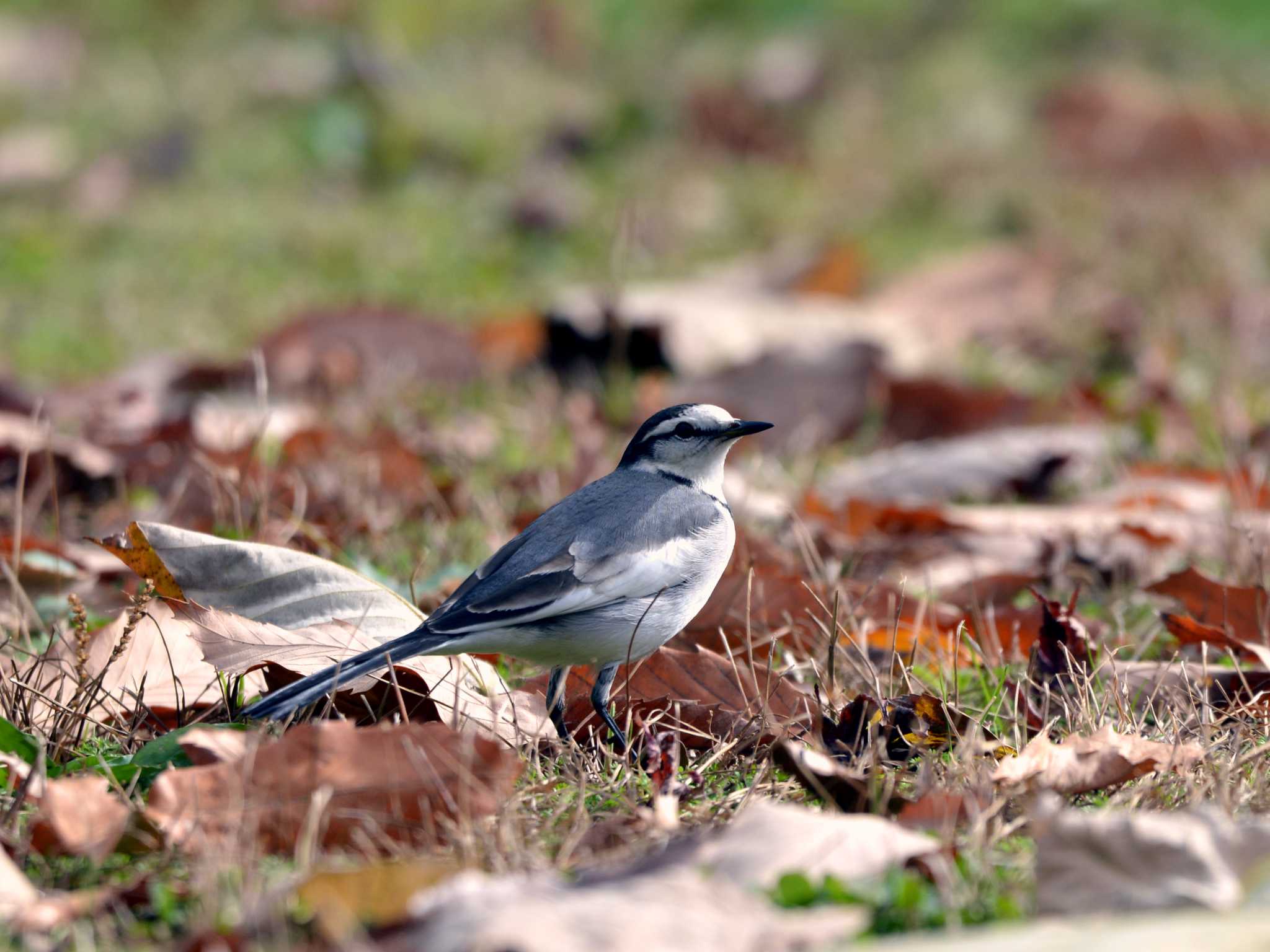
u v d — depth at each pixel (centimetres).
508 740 746
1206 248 2067
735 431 920
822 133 2595
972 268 1948
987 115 2614
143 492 1280
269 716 706
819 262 1956
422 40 2911
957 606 1046
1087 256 2064
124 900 559
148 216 2219
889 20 3055
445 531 1151
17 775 671
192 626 771
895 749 740
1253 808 642
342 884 530
